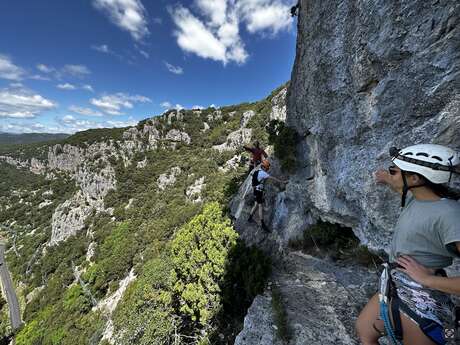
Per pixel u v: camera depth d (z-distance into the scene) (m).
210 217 12.55
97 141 168.50
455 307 1.54
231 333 8.38
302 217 7.86
